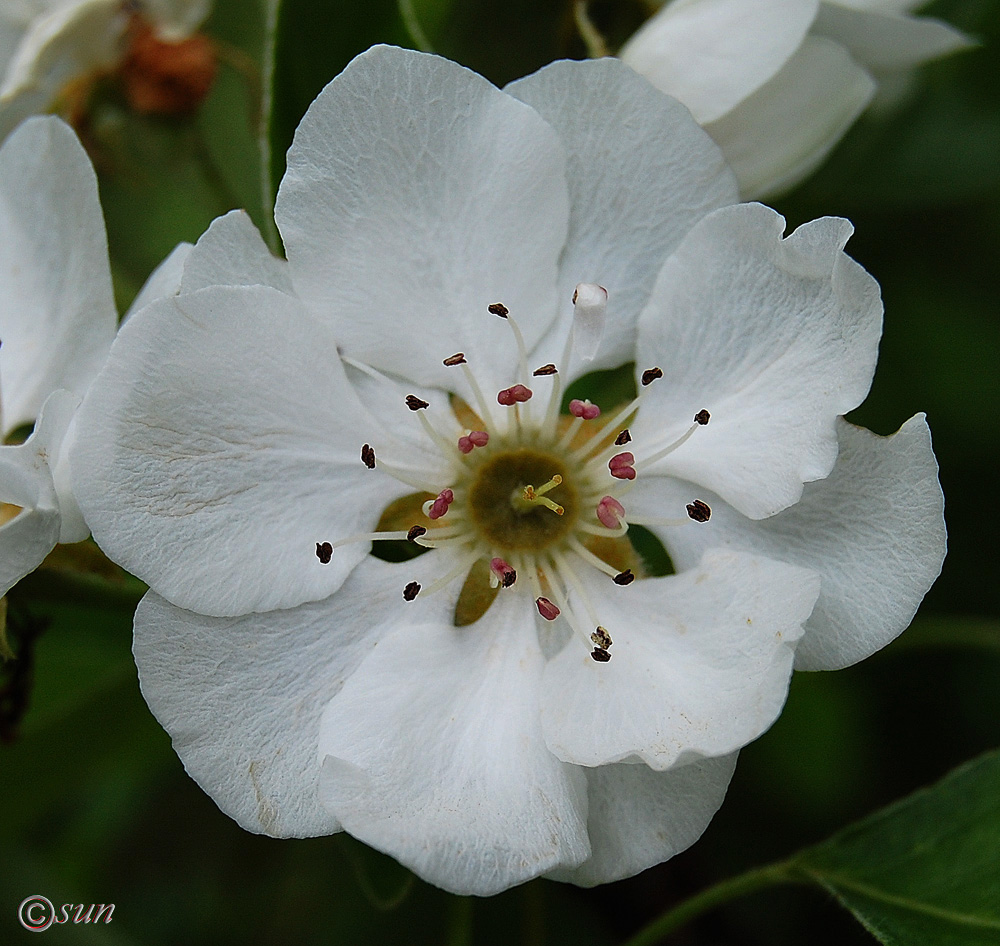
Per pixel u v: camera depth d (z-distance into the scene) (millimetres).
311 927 160
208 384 133
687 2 148
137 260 160
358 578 136
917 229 162
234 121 160
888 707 159
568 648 137
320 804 133
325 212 134
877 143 161
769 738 156
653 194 137
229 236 134
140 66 157
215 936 161
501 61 158
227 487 134
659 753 131
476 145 135
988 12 162
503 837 131
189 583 133
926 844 142
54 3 159
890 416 160
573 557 140
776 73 146
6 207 143
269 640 134
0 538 131
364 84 133
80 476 131
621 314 138
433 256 136
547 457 141
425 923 158
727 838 156
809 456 132
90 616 151
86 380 140
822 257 131
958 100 162
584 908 155
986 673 159
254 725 133
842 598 133
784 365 134
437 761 134
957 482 160
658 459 137
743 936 152
